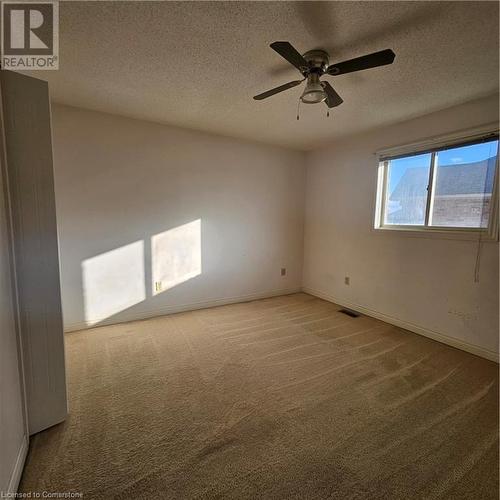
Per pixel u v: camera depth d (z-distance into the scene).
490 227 2.48
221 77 2.19
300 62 1.66
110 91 2.44
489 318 2.51
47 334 1.60
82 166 2.91
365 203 3.60
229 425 1.68
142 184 3.23
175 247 3.52
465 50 1.80
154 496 1.25
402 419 1.75
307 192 4.55
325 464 1.43
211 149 3.64
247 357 2.50
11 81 1.44
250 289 4.22
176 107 2.78
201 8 1.46
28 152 1.51
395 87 2.30
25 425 1.48
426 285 2.97
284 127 3.35
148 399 1.91
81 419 1.71
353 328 3.19
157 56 1.90
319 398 1.95
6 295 1.32
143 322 3.29
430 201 2.95
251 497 1.25
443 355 2.58
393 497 1.27
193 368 2.30
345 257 3.92
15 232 1.48
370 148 3.50
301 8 1.46
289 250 4.54
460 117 2.64
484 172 2.52
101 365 2.33
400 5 1.43
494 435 1.63
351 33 1.65
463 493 1.29
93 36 1.69
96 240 3.05
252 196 4.06
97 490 1.27
